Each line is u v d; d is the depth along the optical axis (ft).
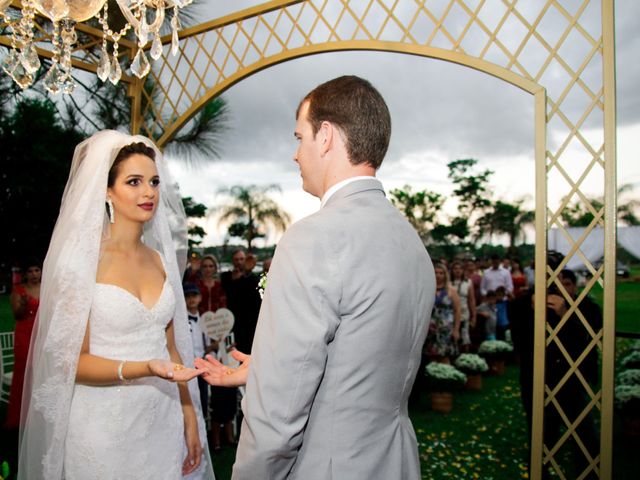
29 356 6.25
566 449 14.15
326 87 4.12
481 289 31.24
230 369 4.86
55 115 24.45
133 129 14.02
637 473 12.42
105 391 5.86
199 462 6.96
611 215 7.85
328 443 3.48
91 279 5.81
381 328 3.51
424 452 13.96
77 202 5.90
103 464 5.72
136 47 13.69
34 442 5.72
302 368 3.25
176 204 7.61
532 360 10.91
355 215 3.70
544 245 8.52
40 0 5.88
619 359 27.58
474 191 120.16
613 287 7.85
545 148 8.43
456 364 21.18
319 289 3.33
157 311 6.35
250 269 16.99
